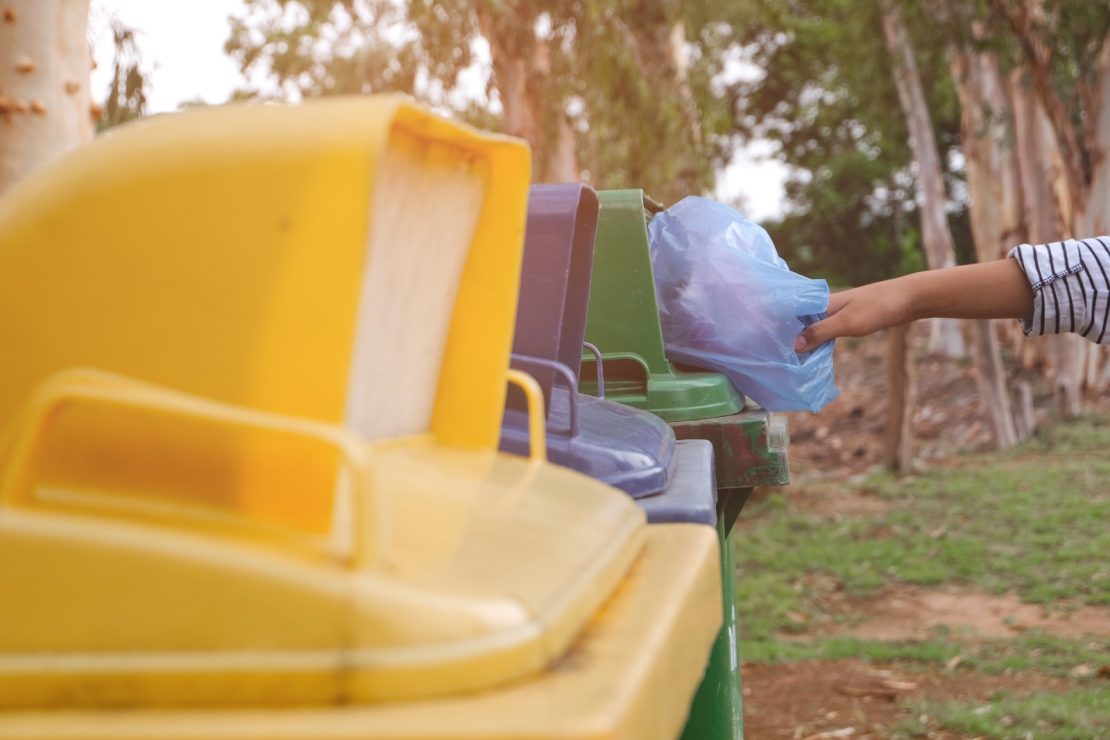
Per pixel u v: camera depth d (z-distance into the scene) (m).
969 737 4.91
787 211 38.12
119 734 0.87
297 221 1.07
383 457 1.33
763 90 35.44
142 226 1.11
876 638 6.92
